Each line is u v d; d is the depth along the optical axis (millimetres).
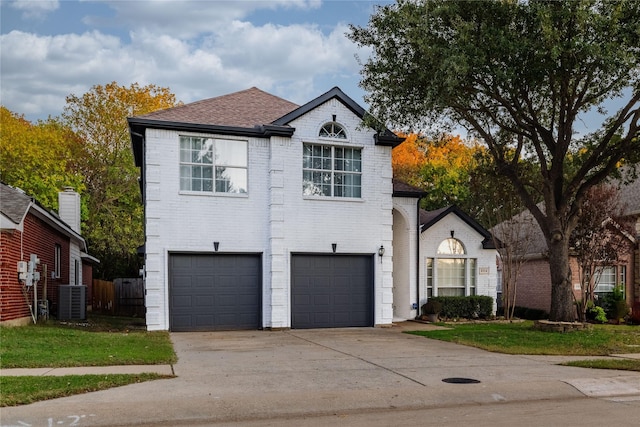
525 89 16141
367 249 18797
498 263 28234
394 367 10609
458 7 14695
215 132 17438
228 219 17484
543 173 17672
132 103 40406
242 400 7820
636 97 16234
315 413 7574
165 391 8250
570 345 13930
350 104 18688
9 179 33219
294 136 18094
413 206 21250
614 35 13891
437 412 7688
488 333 16203
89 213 38250
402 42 16031
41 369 9703
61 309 20109
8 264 15180
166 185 16922
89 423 6789
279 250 17688
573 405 8203
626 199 25109
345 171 18781
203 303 17250
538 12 13688
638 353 13062
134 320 22109
